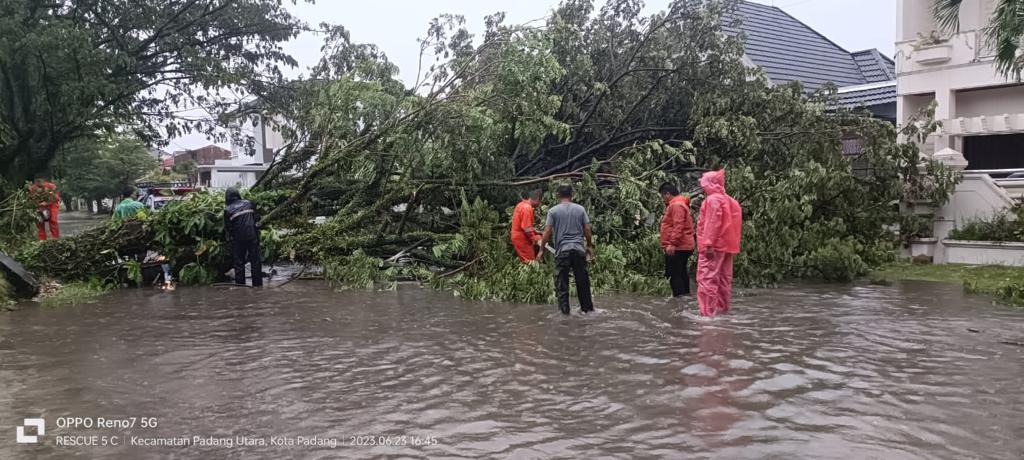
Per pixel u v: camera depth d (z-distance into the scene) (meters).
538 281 9.67
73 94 17.00
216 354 6.72
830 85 14.94
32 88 17.80
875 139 13.56
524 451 4.19
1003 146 16.98
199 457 4.17
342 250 12.27
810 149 13.56
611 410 4.94
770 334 7.42
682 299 9.80
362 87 12.43
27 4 17.53
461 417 4.84
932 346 6.80
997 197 13.12
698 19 13.97
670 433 4.46
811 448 4.17
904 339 7.11
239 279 11.77
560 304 8.78
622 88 14.55
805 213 11.68
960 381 5.57
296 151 13.66
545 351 6.74
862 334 7.38
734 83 13.98
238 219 11.36
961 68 16.48
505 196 13.27
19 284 10.16
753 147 12.90
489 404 5.12
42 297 10.23
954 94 17.03
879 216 13.37
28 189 13.73
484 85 12.51
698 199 12.64
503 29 12.41
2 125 16.80
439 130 12.08
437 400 5.23
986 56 16.02
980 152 17.34
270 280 12.46
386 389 5.54
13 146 18.16
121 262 11.59
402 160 12.35
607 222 11.90
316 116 13.09
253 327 8.06
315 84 16.91
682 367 6.07
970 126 16.58
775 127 14.13
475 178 12.56
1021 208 12.89
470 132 11.92
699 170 14.09
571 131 14.05
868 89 20.02
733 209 8.58
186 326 8.13
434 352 6.75
